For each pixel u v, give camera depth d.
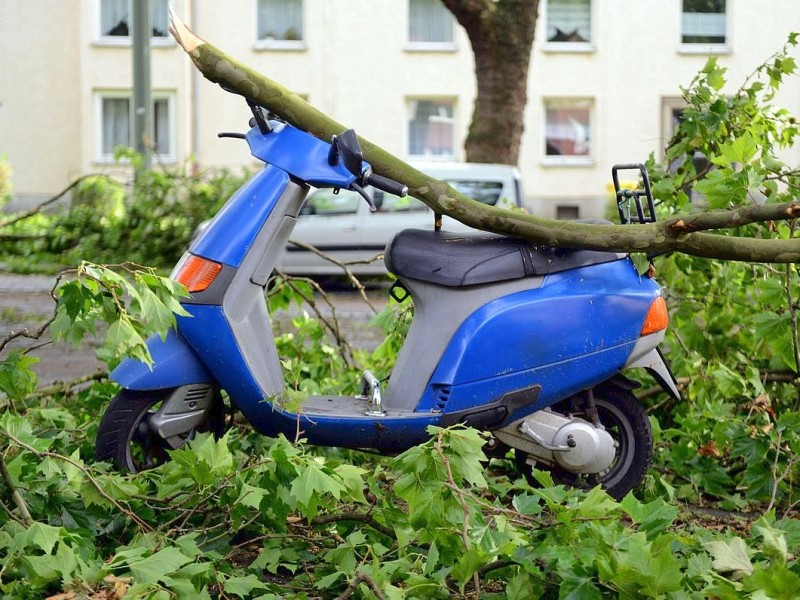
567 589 3.22
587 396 4.77
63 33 30.72
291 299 6.44
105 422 4.50
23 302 13.32
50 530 3.54
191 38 4.66
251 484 3.91
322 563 4.01
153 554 3.50
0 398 5.36
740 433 4.99
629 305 4.67
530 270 4.62
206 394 4.60
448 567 3.51
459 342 4.56
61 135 30.84
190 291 4.49
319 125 4.71
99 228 16.77
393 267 4.65
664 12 30.53
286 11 30.73
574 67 30.80
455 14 17.62
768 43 30.23
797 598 2.96
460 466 3.54
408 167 4.73
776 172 5.77
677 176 6.08
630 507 3.50
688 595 3.15
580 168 31.09
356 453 5.32
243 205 4.59
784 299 5.37
